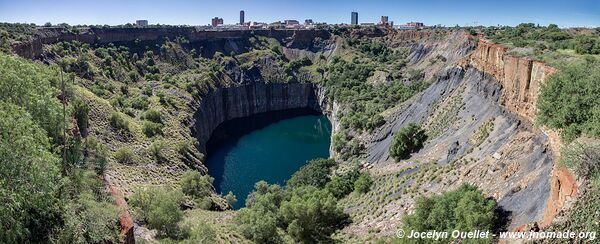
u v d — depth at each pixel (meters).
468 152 56.84
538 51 62.12
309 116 172.75
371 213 56.66
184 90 136.88
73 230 28.44
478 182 47.50
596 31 104.56
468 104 71.62
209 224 54.41
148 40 169.00
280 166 110.31
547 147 41.41
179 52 174.00
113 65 137.50
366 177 69.44
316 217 57.88
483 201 39.72
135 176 71.56
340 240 52.44
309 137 141.25
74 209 30.05
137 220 49.81
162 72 158.50
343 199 69.62
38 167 26.02
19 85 34.09
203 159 103.56
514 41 78.25
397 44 198.38
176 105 122.50
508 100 57.50
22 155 25.72
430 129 76.31
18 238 25.17
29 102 34.62
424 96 93.12
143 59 158.50
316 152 123.62
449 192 43.66
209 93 151.25
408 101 103.88
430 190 53.81
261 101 178.12
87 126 72.00
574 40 69.56
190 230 50.28
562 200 29.28
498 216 38.06
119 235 31.77
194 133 116.12
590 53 58.69
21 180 25.17
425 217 41.25
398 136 75.06
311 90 185.88
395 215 51.88
